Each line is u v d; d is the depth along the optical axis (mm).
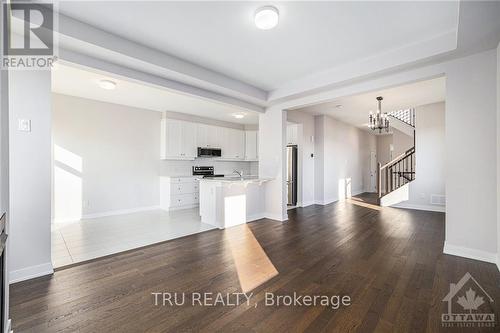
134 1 2102
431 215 5289
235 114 6434
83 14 2277
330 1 2111
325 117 6977
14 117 2293
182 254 3076
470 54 2754
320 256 2996
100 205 5348
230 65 3467
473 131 2781
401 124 7656
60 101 4832
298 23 2441
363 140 9609
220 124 7547
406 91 4660
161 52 3045
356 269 2615
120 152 5664
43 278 2404
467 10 1992
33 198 2408
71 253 3100
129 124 5816
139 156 5988
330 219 5039
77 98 5031
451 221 2963
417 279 2369
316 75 3818
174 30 2566
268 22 2225
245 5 2170
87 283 2311
